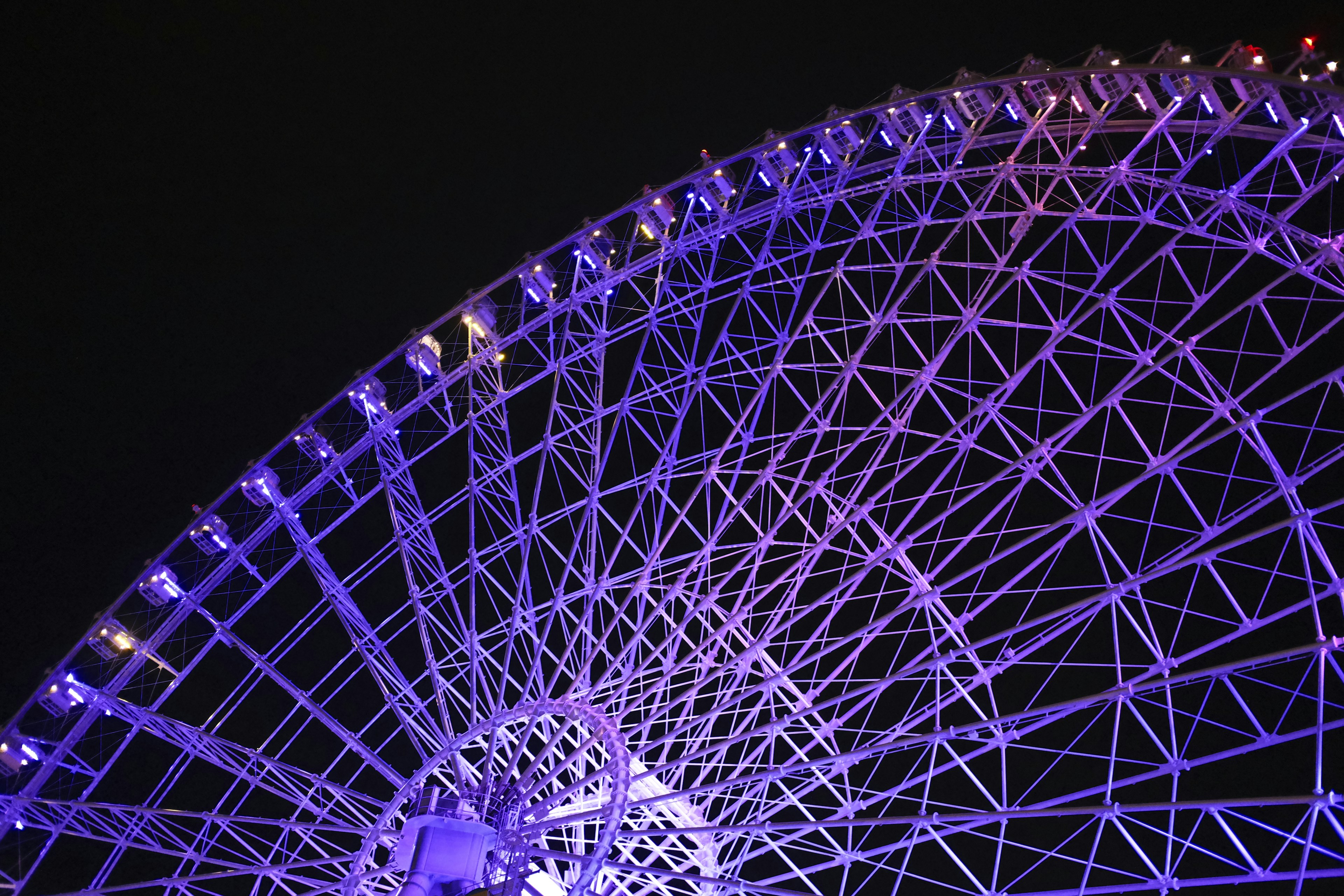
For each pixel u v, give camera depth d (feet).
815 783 85.10
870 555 91.86
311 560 104.53
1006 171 97.71
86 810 92.84
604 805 78.48
